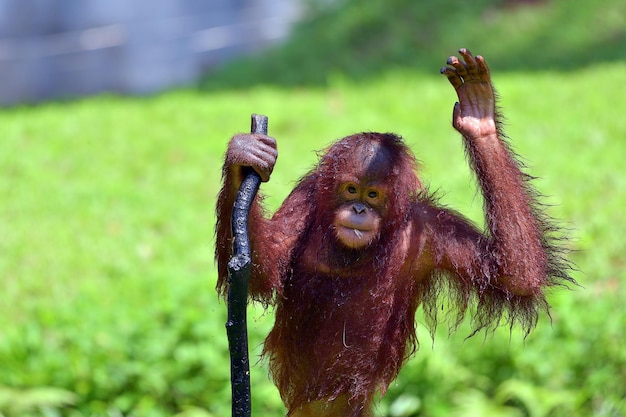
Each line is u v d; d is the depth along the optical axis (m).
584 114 35.06
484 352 20.05
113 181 32.31
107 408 19.44
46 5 54.84
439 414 18.88
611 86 37.81
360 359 12.53
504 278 11.91
